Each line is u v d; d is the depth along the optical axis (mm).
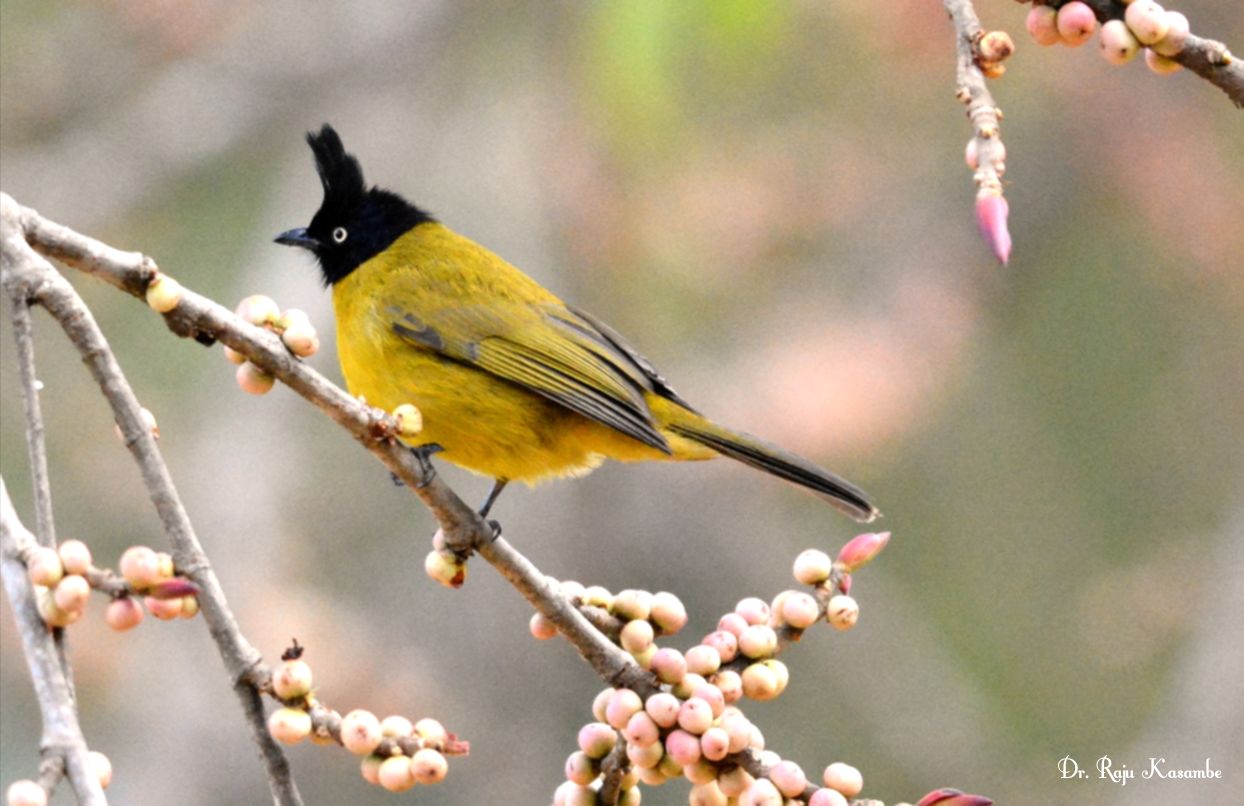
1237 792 12375
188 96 14039
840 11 12953
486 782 13703
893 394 12867
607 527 14359
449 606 14117
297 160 14086
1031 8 5301
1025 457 14977
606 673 5238
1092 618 14047
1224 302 14586
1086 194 14562
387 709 12781
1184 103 13945
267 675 4566
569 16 13664
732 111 13406
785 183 13281
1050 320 14977
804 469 8242
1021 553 14734
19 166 13703
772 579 14281
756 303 13352
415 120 14281
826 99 13531
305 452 14109
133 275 4918
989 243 4801
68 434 13898
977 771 13672
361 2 14188
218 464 13359
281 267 13820
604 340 8492
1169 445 14820
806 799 4801
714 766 4992
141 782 12641
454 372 8219
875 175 13617
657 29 10203
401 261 8570
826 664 14164
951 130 13836
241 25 14266
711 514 14438
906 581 14648
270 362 5109
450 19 14133
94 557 13578
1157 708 13320
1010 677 14156
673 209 13125
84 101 14070
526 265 13578
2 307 14094
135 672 12844
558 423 8297
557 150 13320
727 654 5297
